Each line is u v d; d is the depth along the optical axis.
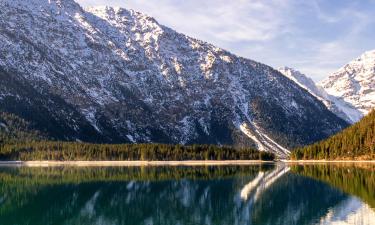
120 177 195.25
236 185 160.12
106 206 119.12
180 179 185.00
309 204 114.44
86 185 162.88
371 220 94.00
